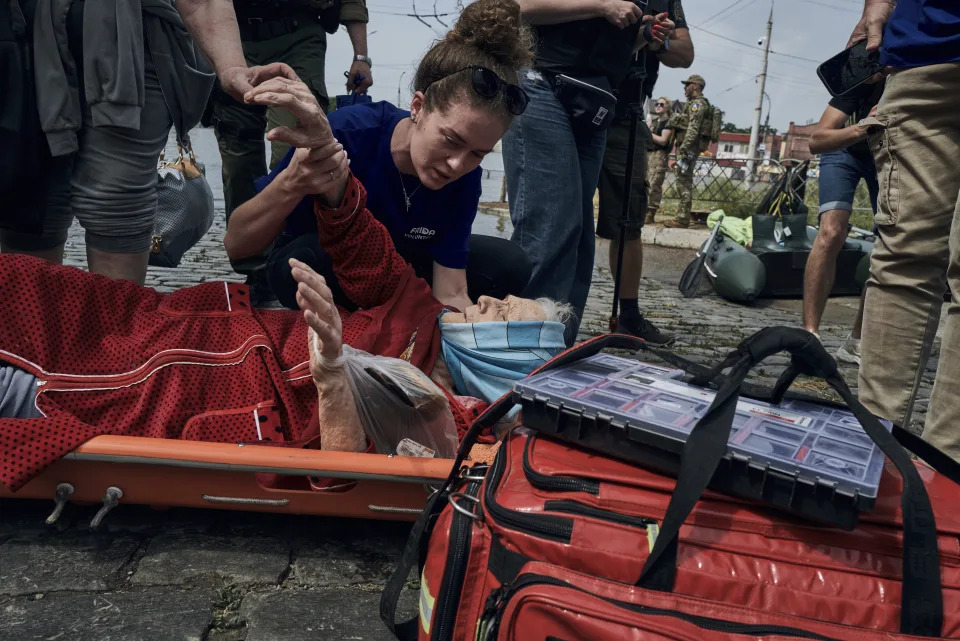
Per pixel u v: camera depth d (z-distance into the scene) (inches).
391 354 85.5
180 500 72.3
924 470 54.6
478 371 86.3
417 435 79.8
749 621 44.7
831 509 46.0
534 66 126.5
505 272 120.3
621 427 51.4
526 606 46.3
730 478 48.8
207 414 78.8
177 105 113.6
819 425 54.4
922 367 100.1
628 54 129.6
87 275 84.4
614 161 171.8
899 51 96.1
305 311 68.7
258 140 166.9
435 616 51.7
